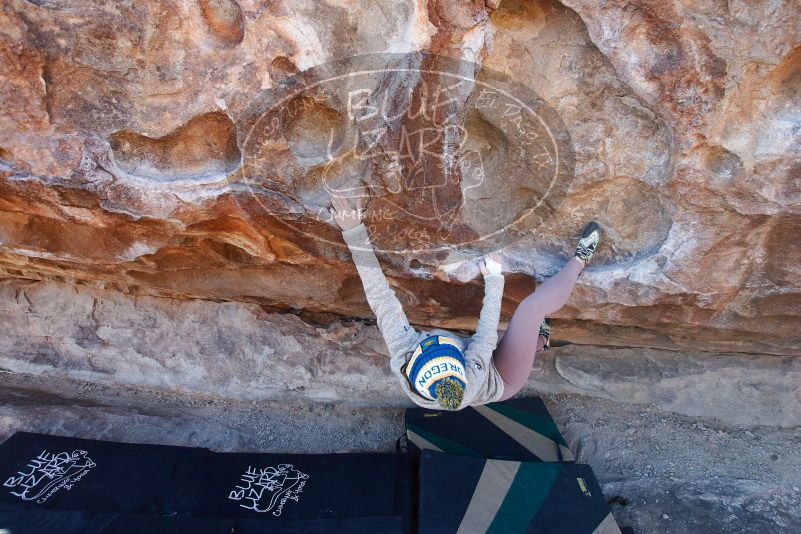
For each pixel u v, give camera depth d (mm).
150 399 2797
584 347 2701
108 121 1557
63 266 2271
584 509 2064
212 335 2688
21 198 1667
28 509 2031
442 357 1735
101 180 1613
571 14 1525
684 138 1589
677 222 1785
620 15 1461
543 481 2154
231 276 2299
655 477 2477
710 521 2260
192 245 1951
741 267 1860
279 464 2332
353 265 2016
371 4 1469
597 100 1631
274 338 2662
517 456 2359
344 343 2621
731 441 2590
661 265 1886
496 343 1943
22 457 2283
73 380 2830
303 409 2785
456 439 2432
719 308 2033
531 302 1867
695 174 1649
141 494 2154
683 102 1531
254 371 2711
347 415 2770
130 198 1651
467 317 2361
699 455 2557
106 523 1959
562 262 1998
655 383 2662
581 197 1842
